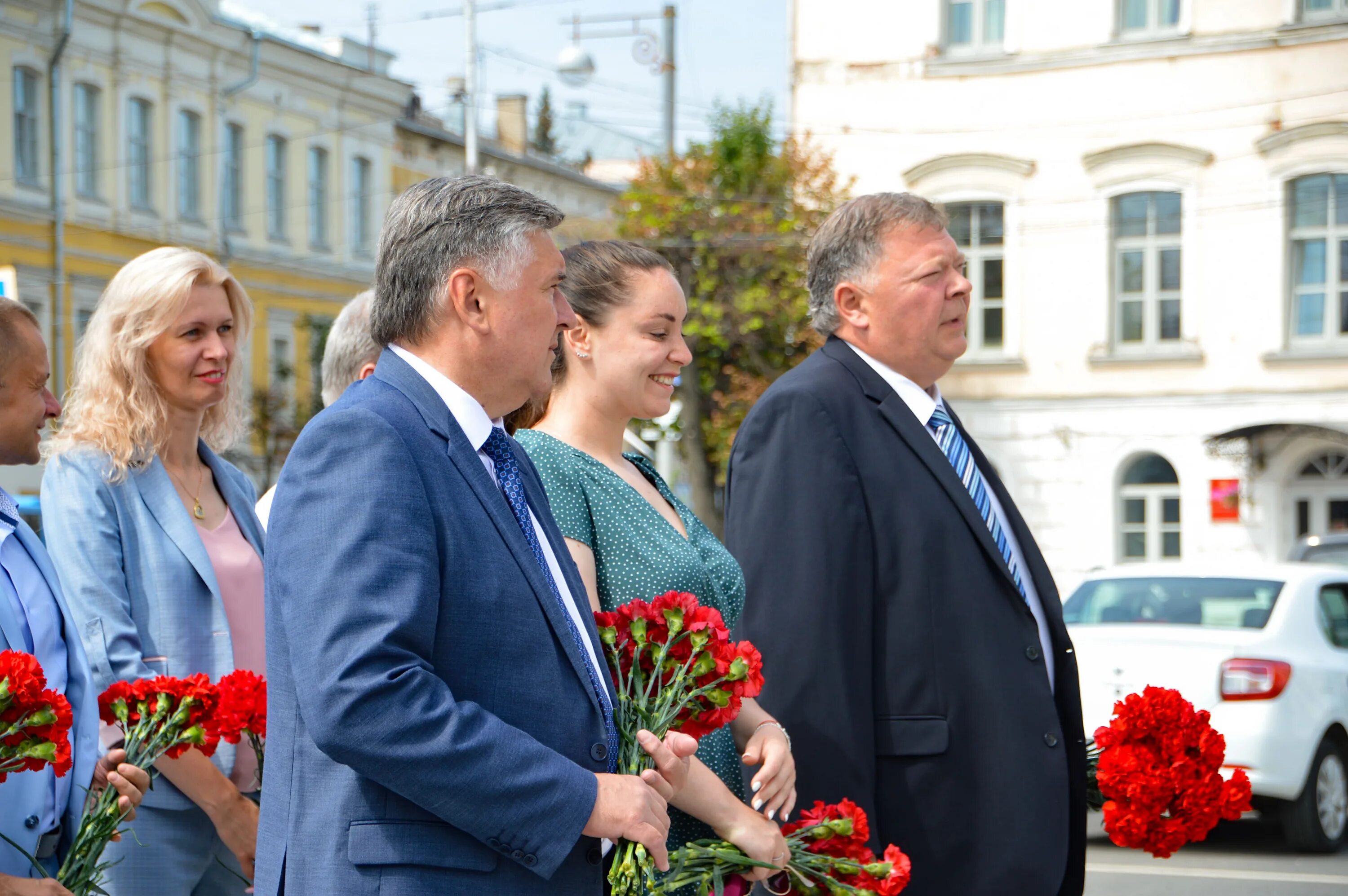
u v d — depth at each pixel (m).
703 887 2.63
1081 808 3.22
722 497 20.47
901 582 3.14
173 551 3.26
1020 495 20.23
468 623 2.17
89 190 24.02
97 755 2.87
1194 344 19.45
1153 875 7.18
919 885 3.07
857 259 3.36
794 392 3.23
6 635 2.71
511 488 2.39
